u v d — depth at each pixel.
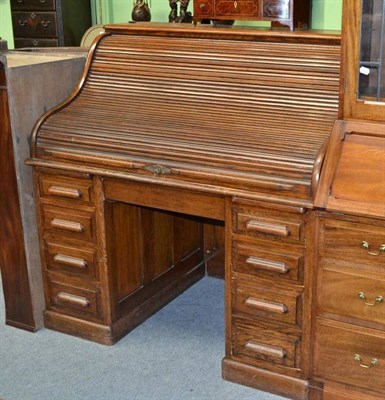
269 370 2.32
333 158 2.03
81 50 3.11
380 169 1.96
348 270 2.04
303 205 2.04
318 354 2.19
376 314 2.04
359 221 1.97
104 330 2.65
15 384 2.42
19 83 2.51
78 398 2.34
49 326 2.79
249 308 2.29
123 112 2.50
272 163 2.09
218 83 2.41
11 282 2.77
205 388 2.38
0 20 5.74
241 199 2.16
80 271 2.63
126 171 2.35
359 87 2.02
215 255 3.25
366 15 1.95
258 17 3.43
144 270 2.81
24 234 2.66
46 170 2.54
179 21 4.27
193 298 3.07
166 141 2.30
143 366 2.52
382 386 2.11
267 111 2.29
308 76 2.27
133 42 2.64
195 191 2.26
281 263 2.17
